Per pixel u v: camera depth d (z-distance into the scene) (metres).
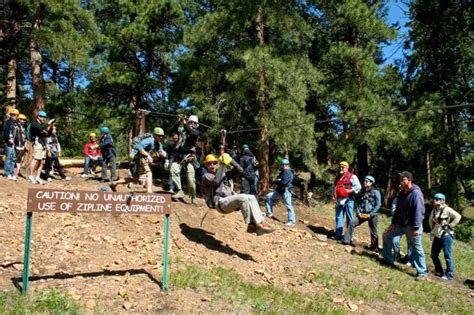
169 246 7.78
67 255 6.61
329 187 21.44
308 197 16.91
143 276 6.28
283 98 13.81
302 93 13.64
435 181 22.00
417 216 9.23
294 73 13.59
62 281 5.74
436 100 17.20
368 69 16.30
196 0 21.31
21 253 6.42
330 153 19.17
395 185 23.94
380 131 15.88
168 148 11.52
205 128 16.09
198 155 14.44
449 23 18.64
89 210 5.56
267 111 14.08
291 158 22.02
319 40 19.42
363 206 10.88
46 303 4.96
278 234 10.45
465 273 10.68
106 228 8.00
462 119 19.11
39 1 14.85
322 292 7.29
